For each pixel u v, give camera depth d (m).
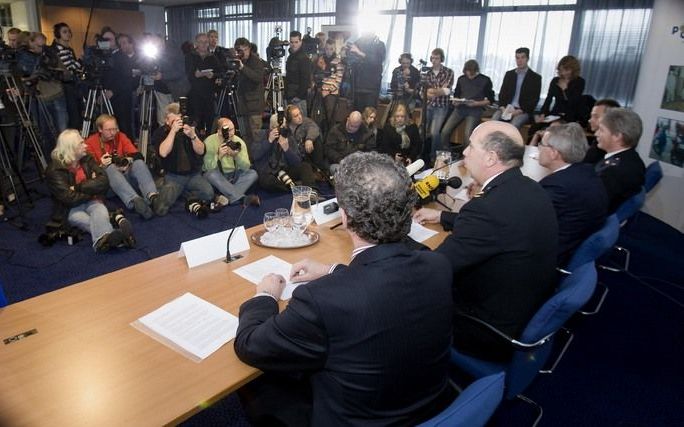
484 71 6.48
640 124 2.66
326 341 0.86
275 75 4.75
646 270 3.24
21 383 1.02
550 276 1.48
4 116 4.21
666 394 2.03
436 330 0.90
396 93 5.85
